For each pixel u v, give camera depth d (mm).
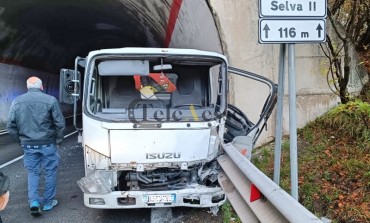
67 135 14352
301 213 2240
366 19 7578
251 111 7656
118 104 5336
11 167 8516
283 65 3842
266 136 7520
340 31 7664
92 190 4605
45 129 5371
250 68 7750
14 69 18656
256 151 7184
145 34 16938
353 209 4137
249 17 7734
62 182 7102
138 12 13633
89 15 17609
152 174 4852
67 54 24875
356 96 7719
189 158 4762
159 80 5355
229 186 4461
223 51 7805
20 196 6254
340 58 7301
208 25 8195
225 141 5770
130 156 4641
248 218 3424
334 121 6918
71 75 5145
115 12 15859
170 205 4719
